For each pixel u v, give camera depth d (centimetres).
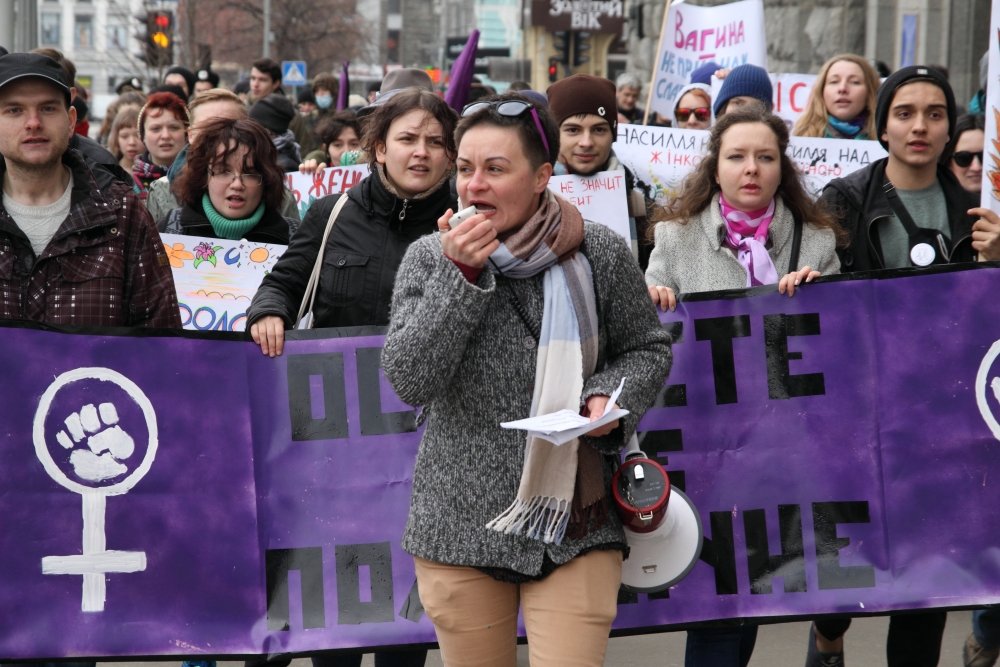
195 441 452
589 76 625
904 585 463
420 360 336
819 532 466
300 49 6050
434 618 357
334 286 465
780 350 470
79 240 443
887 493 466
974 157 741
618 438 353
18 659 439
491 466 347
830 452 468
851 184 518
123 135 944
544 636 348
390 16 10450
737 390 469
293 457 458
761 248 486
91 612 445
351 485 460
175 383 451
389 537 459
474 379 347
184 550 451
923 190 513
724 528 466
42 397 441
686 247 498
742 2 955
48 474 443
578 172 625
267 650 454
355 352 461
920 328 467
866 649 621
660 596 461
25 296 442
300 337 459
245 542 455
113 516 447
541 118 346
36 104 429
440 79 4778
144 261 452
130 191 456
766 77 684
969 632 646
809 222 497
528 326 347
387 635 456
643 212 629
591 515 351
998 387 465
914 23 1603
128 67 7862
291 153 1062
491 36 9694
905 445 467
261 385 457
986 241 495
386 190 466
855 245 511
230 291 610
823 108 814
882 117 513
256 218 614
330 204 475
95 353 445
